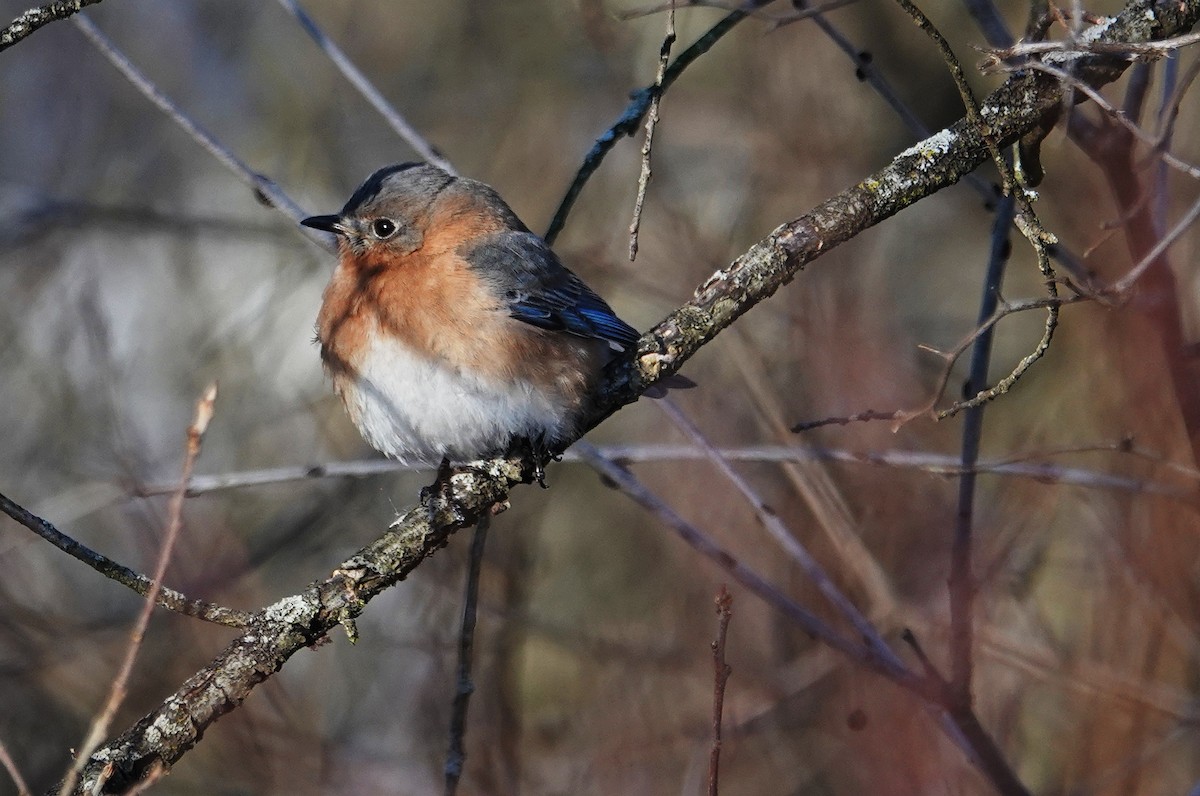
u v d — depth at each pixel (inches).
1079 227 478.9
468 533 535.2
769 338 550.3
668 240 578.9
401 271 401.4
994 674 420.5
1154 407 373.1
